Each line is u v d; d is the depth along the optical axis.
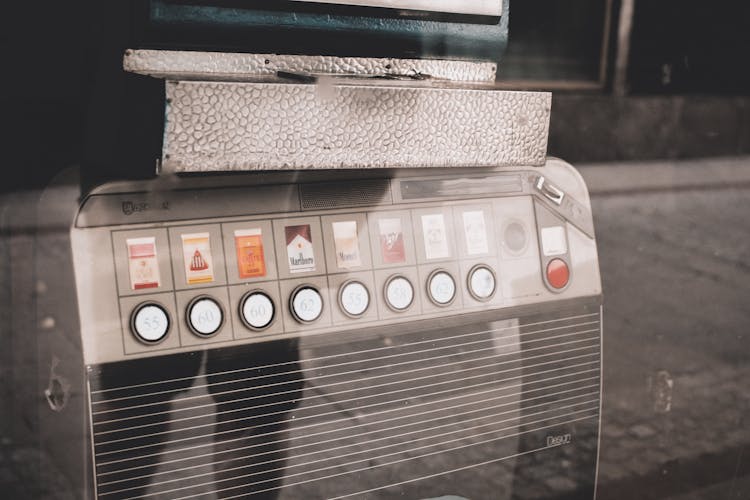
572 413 1.66
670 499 2.34
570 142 3.02
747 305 2.99
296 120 1.18
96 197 1.19
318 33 1.32
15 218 1.51
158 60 1.25
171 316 1.23
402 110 1.25
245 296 1.28
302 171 1.34
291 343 1.32
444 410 1.49
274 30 1.29
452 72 1.52
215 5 1.22
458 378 1.50
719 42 3.12
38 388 1.42
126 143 1.23
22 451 1.44
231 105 1.13
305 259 1.34
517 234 1.56
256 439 1.31
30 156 1.54
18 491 1.42
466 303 1.49
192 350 1.25
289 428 1.34
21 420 1.46
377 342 1.40
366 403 1.41
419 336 1.44
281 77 1.28
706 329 2.88
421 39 1.42
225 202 1.28
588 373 1.67
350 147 1.23
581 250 1.64
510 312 1.54
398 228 1.43
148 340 1.22
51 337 1.40
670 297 3.03
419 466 1.49
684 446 2.37
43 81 1.54
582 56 2.95
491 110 1.34
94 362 1.18
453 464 1.53
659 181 3.30
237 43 1.28
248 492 1.32
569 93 2.90
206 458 1.28
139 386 1.21
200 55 1.28
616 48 2.94
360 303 1.38
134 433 1.22
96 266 1.19
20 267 1.48
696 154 3.33
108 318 1.19
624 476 2.27
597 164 3.14
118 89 1.27
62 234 1.39
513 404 1.58
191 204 1.26
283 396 1.33
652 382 2.61
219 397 1.28
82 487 1.37
